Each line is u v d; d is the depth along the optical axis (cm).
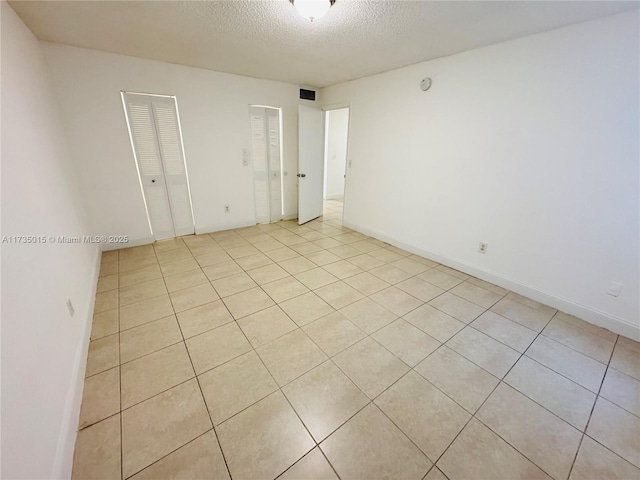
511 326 218
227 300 246
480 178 279
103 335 198
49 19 212
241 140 418
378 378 167
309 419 141
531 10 186
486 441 132
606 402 154
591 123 206
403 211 368
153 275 289
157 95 337
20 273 116
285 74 377
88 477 114
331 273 303
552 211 235
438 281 289
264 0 183
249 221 466
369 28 221
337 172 717
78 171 308
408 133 340
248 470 118
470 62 267
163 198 376
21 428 93
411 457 125
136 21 217
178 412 143
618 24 186
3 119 137
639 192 192
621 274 206
